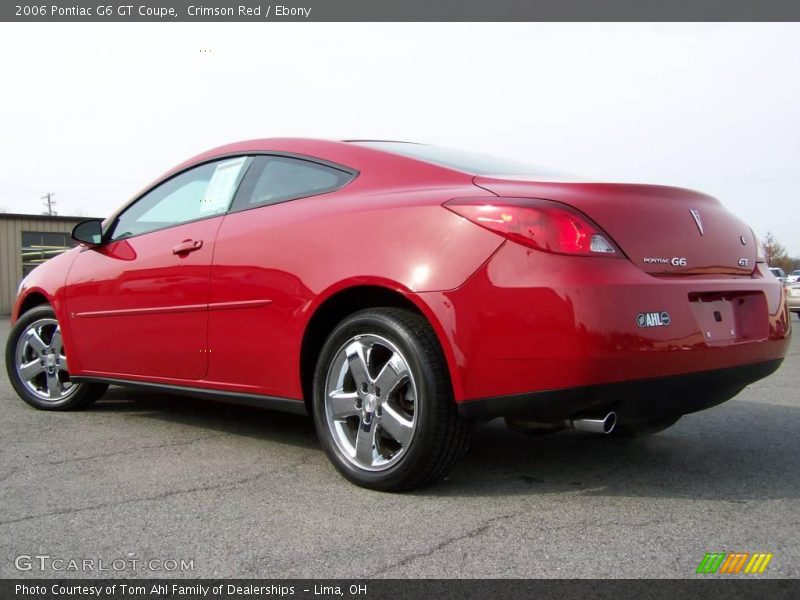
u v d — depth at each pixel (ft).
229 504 9.20
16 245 74.64
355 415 10.00
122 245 13.89
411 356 9.20
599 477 10.30
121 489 9.82
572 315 8.39
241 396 11.59
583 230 8.67
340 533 8.21
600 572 7.20
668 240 9.36
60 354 15.26
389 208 9.87
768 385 18.74
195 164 13.41
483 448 12.00
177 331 12.45
